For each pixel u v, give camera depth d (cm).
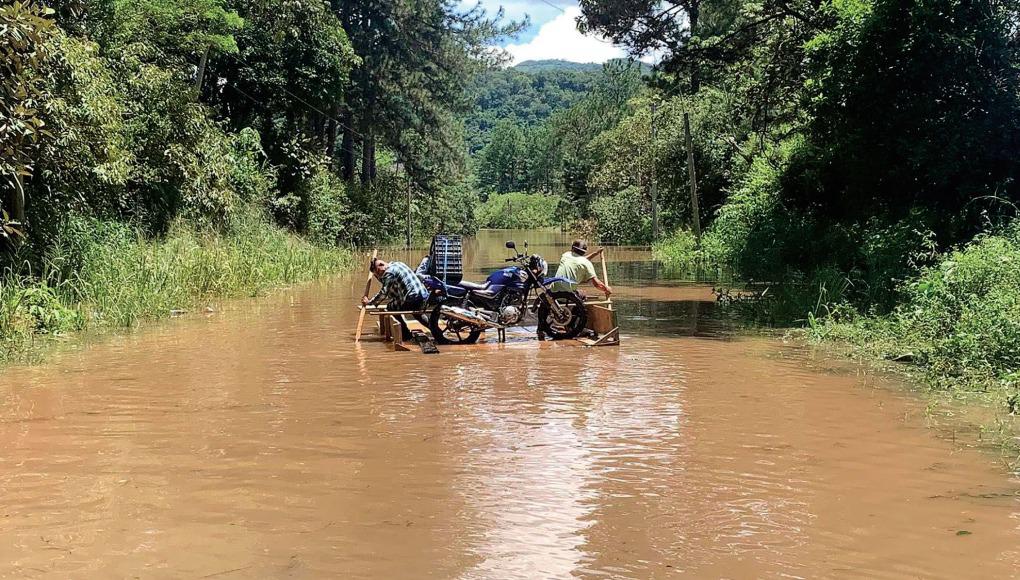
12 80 1047
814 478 484
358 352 977
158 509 429
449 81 4916
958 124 1309
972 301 890
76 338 1073
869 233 1398
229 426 607
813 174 1739
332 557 365
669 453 535
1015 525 407
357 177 5122
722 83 3391
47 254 1263
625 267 2584
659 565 358
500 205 12075
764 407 671
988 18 1284
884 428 602
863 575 348
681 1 2727
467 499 445
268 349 995
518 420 626
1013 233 1095
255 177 2722
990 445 557
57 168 1335
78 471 495
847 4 1473
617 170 5572
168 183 2056
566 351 988
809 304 1258
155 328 1184
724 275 2233
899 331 995
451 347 1022
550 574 348
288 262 2084
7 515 420
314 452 536
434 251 1112
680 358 927
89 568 354
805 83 1655
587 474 490
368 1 4388
